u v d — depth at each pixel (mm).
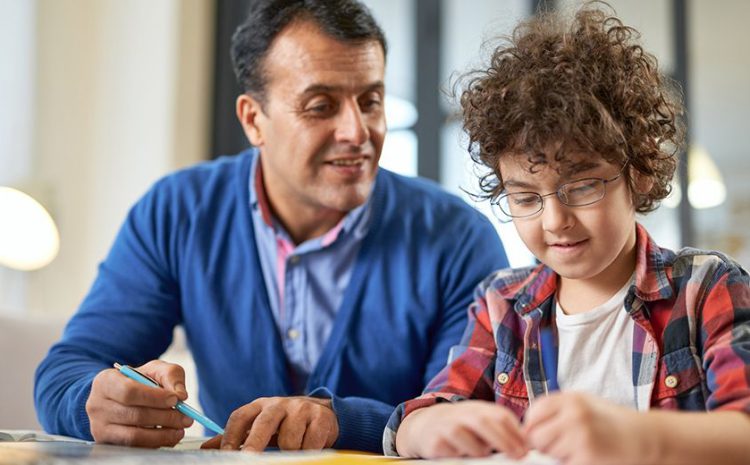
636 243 1005
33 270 3340
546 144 886
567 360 1000
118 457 735
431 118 3295
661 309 968
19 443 938
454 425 737
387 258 1468
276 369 1451
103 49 3580
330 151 1380
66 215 3486
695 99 2943
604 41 1025
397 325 1439
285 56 1382
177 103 3469
